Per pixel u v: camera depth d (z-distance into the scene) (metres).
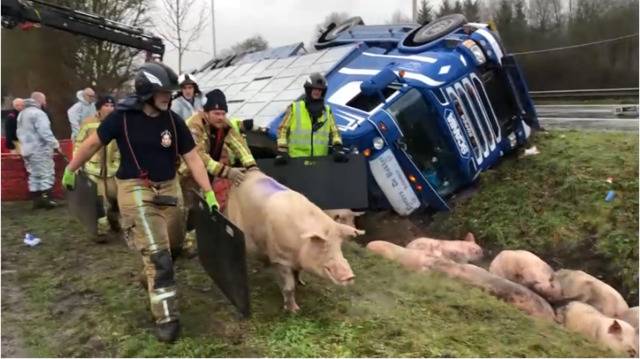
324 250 4.27
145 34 9.25
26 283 5.71
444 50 8.65
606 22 34.28
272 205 4.54
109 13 19.19
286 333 4.36
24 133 9.00
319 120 6.72
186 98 8.02
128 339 4.38
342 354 4.07
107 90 20.38
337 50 9.45
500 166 9.60
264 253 4.78
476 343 4.32
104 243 7.04
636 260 6.85
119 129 4.25
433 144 8.08
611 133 11.63
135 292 5.32
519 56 38.22
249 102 9.93
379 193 7.70
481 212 8.55
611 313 5.75
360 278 5.65
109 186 7.08
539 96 31.36
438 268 6.13
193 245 6.13
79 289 5.47
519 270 6.24
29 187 9.22
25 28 8.31
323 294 5.14
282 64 10.46
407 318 4.70
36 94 9.62
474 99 8.54
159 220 4.35
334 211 6.61
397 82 7.96
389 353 4.09
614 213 7.64
